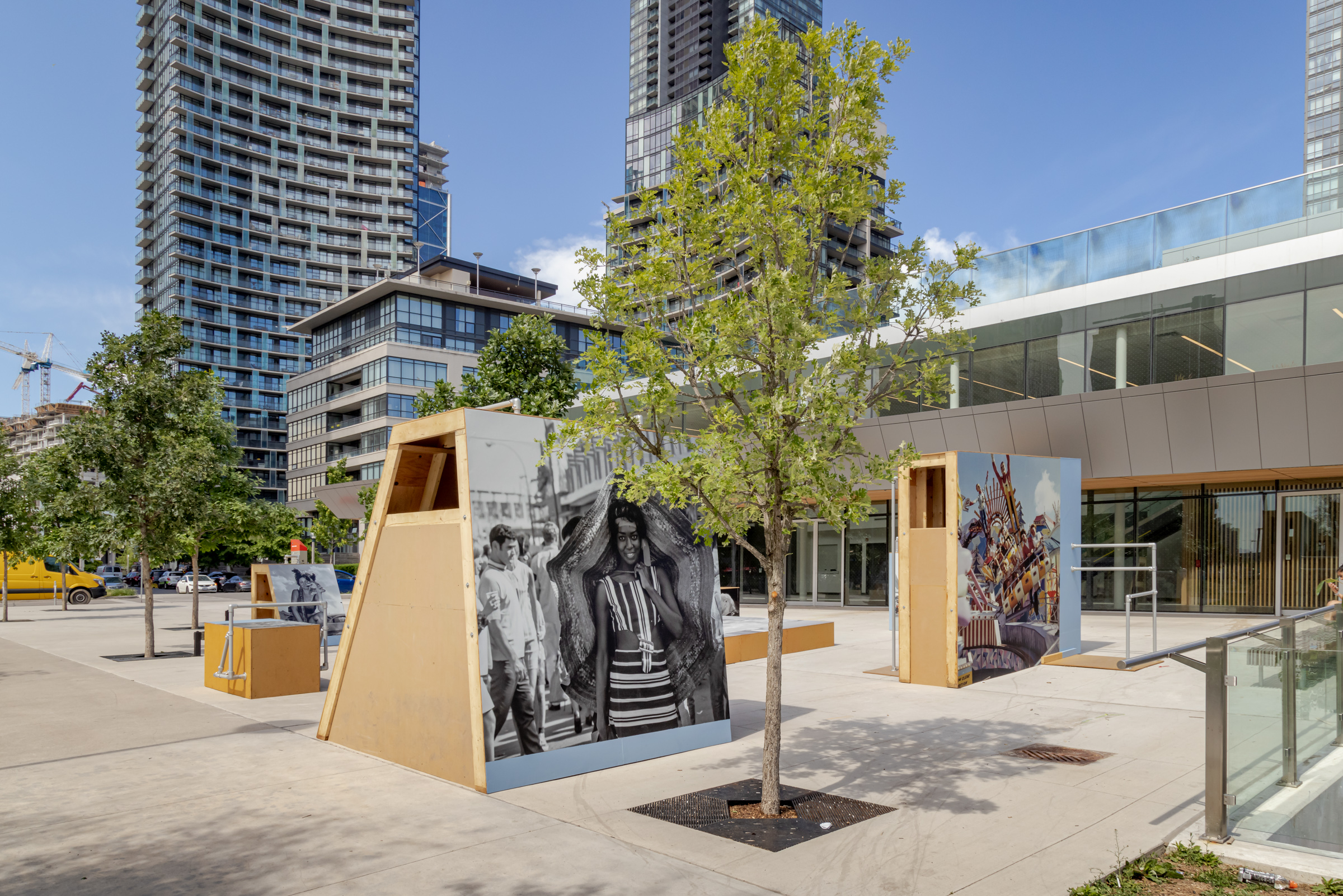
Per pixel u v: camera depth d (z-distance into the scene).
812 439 5.64
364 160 123.06
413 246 123.94
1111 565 22.27
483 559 6.68
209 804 6.04
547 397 16.44
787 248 6.09
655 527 8.02
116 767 7.15
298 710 9.94
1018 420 21.56
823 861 4.83
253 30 117.00
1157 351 19.72
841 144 6.30
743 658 13.62
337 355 76.81
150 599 15.32
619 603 7.52
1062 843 5.08
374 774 6.89
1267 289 18.17
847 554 27.95
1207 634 16.25
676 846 5.11
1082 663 12.30
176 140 110.12
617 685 7.32
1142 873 4.63
